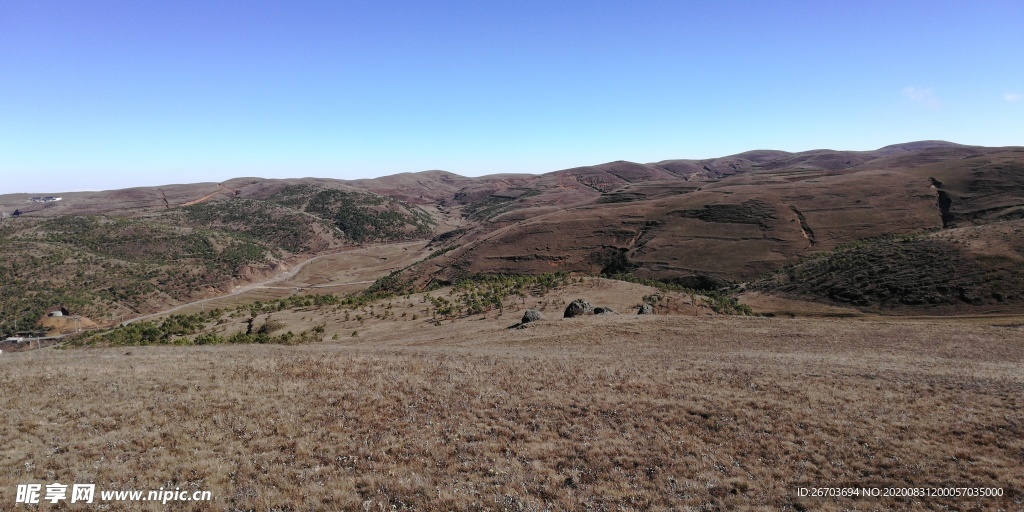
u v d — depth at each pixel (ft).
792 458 42.32
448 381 64.18
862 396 57.26
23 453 40.40
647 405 54.39
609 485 37.93
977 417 49.73
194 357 81.35
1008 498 35.42
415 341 127.34
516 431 47.42
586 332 113.80
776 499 36.17
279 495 35.09
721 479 38.93
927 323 118.11
